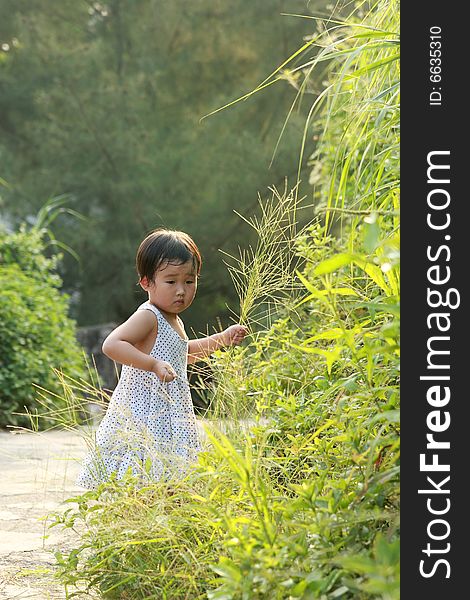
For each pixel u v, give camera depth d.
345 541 2.44
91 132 17.95
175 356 3.98
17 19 18.56
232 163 17.33
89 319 18.02
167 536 2.93
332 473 2.94
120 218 17.83
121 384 3.90
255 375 3.94
